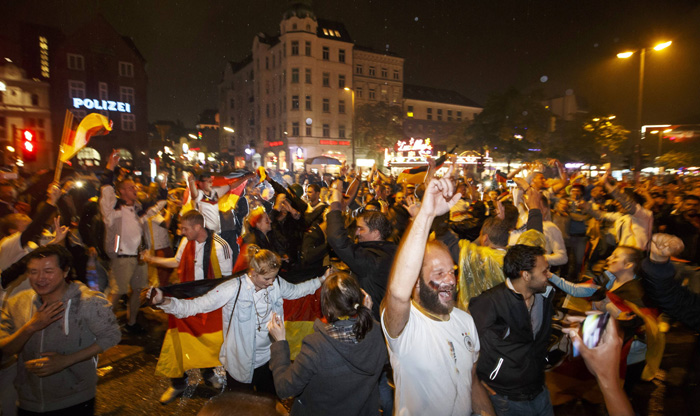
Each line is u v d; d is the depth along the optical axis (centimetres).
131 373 464
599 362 152
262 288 326
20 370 272
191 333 396
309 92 5181
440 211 175
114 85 3762
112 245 557
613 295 343
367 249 334
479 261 331
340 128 5369
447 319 212
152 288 318
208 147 7919
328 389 235
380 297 323
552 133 3569
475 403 225
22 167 1345
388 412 345
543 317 270
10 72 3172
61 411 272
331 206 342
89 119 436
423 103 6216
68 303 269
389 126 5184
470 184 734
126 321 619
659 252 253
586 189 937
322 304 245
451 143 4106
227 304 335
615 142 3288
